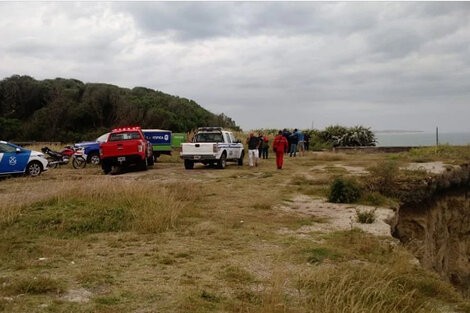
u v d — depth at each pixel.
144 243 7.64
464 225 18.33
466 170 19.80
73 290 5.30
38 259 6.57
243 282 5.75
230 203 11.67
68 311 4.61
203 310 4.75
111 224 8.76
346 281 5.53
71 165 23.19
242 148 22.69
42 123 57.25
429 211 15.86
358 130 40.53
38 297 5.02
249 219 9.80
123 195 10.69
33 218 8.93
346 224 9.60
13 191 12.38
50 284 5.34
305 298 5.21
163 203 10.04
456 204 18.30
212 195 12.82
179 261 6.64
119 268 6.24
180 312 4.69
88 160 23.06
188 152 20.08
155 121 57.91
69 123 58.38
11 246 7.17
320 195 13.41
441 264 15.83
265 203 11.40
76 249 7.15
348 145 39.94
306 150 35.94
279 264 6.52
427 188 15.60
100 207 9.68
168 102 66.81
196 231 8.48
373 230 9.07
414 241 12.43
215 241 7.86
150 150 21.89
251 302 5.08
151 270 6.18
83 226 8.55
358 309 4.70
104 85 65.94
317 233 8.66
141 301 4.99
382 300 5.01
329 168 19.97
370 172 16.92
